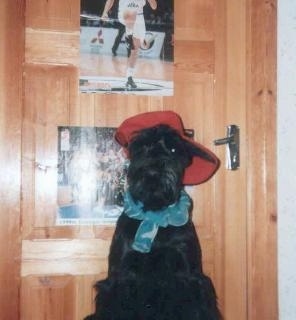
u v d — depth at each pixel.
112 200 1.37
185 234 1.16
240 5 1.44
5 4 1.34
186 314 1.13
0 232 1.31
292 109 1.41
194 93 1.42
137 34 1.39
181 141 1.15
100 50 1.38
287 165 1.40
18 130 1.33
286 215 1.40
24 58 1.35
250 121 1.41
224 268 1.41
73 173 1.36
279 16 1.42
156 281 1.13
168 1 1.41
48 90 1.36
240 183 1.42
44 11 1.36
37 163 1.35
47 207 1.35
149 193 1.10
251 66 1.42
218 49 1.43
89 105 1.37
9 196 1.32
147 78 1.40
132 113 1.39
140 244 1.12
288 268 1.40
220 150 1.42
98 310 1.19
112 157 1.37
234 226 1.41
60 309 1.35
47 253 1.34
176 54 1.41
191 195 1.41
